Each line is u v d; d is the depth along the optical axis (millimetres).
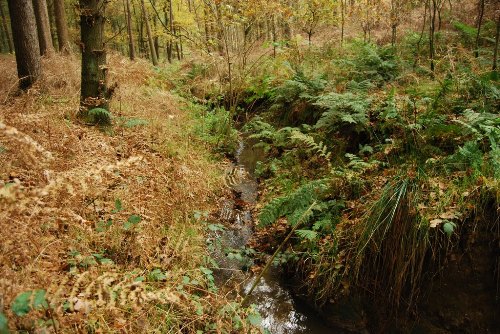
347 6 13312
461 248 3383
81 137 4477
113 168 2859
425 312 3467
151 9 19844
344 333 3658
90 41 5215
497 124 4168
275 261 4289
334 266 3748
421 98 5574
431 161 3949
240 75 9844
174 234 3795
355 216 4027
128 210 3510
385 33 11695
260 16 8766
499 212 3303
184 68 12797
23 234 2299
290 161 6238
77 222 2840
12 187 2146
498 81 5375
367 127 5344
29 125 3791
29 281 2174
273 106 8172
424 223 3344
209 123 8180
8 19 26891
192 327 2869
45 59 10070
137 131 6094
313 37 14750
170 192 4043
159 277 2977
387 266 3588
